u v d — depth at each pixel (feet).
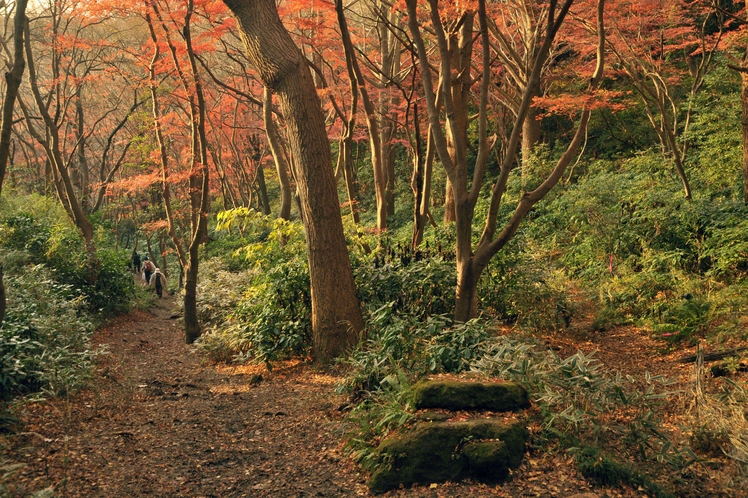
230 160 93.35
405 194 78.59
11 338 22.04
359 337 25.41
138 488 13.96
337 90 43.52
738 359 19.97
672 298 28.19
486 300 29.25
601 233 37.42
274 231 32.07
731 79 46.98
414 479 13.56
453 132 23.21
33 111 88.43
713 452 14.14
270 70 24.64
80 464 15.08
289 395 22.53
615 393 15.34
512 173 61.11
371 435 15.81
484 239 23.09
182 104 64.90
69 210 58.59
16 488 12.89
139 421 19.62
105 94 81.15
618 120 64.80
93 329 34.71
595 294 32.40
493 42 54.29
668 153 51.39
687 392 16.97
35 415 18.81
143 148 62.13
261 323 28.17
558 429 14.76
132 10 38.32
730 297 25.22
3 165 15.25
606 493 12.48
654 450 14.23
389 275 27.37
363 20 61.11
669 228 33.50
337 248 25.73
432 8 22.57
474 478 13.30
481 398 15.43
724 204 33.37
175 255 112.78
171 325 49.24
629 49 46.26
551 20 20.81
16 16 15.16
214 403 22.17
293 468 15.34
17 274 36.99
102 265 48.34
